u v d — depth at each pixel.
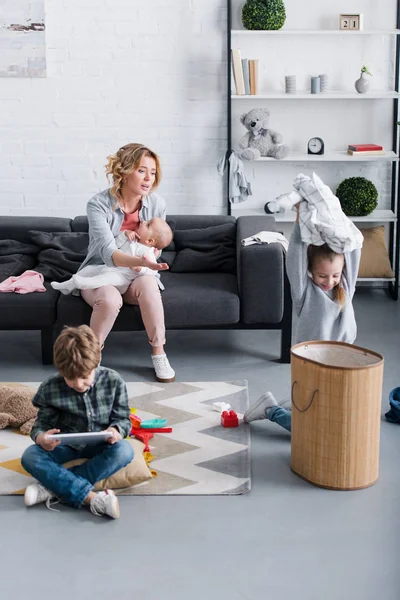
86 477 3.21
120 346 4.99
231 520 3.07
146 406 4.04
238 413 3.97
